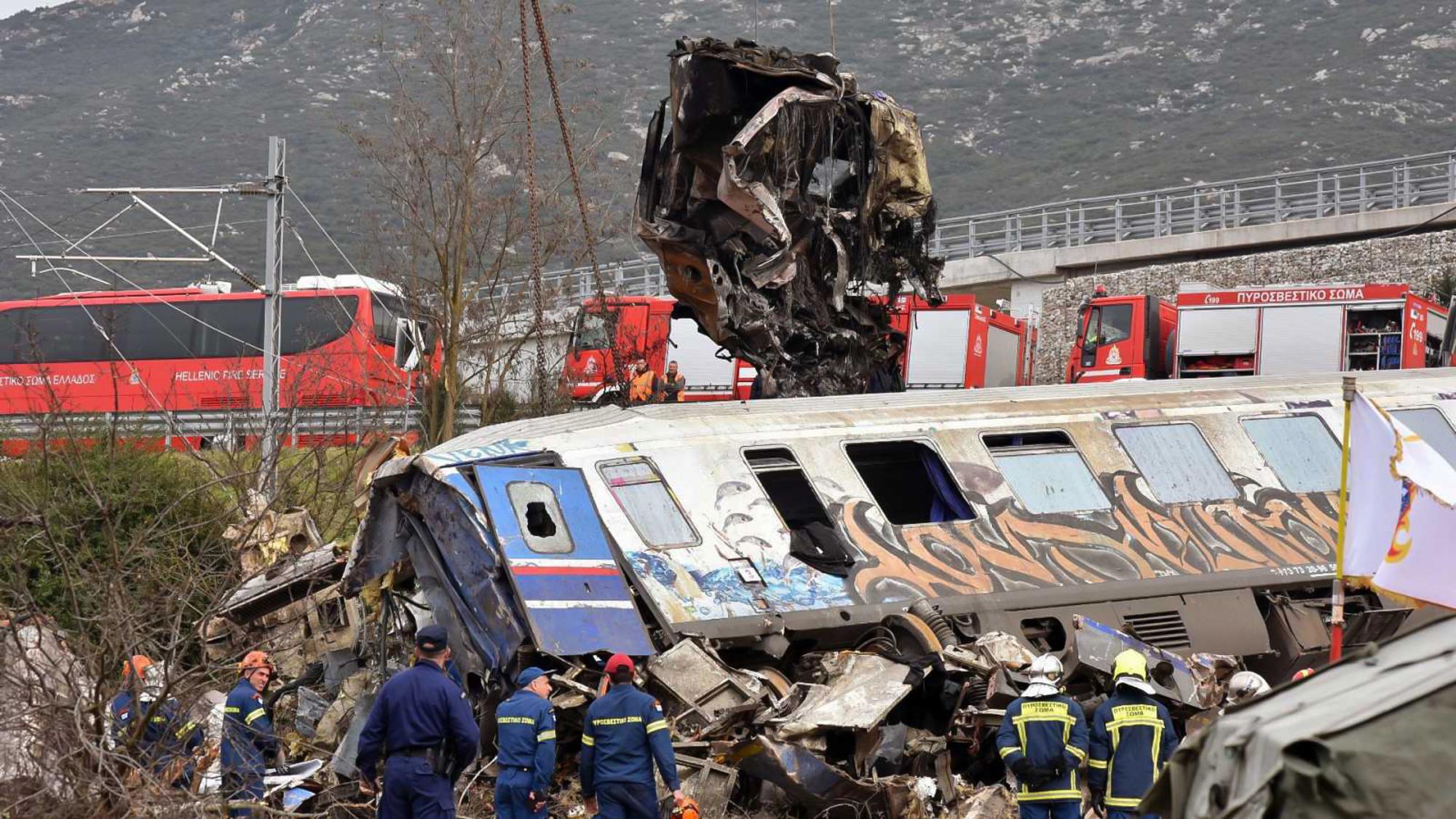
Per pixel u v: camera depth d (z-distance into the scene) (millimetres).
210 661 18234
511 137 32812
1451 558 15422
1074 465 21312
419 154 31859
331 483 24406
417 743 12656
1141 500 21188
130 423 26328
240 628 19750
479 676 17281
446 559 17797
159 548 18641
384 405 29281
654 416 20156
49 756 13898
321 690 20344
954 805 16469
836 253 23047
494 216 32281
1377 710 6391
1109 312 46781
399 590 19938
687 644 16969
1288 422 22797
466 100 32219
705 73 21953
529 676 13828
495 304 32344
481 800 16281
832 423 20719
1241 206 56125
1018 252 60125
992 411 21719
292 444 27406
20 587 16078
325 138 189625
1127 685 13664
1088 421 21953
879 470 23375
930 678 17625
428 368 31547
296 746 18469
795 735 15523
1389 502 15875
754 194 21578
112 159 193375
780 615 18188
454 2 32719
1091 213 175125
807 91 22250
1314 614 21172
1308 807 6215
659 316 45312
